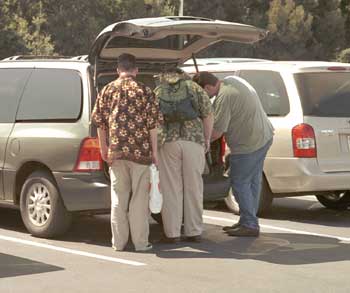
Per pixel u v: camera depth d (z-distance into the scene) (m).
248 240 8.92
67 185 8.48
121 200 8.14
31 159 8.77
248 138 8.95
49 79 8.97
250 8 61.28
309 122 10.05
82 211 8.55
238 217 10.68
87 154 8.39
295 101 10.16
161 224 9.94
